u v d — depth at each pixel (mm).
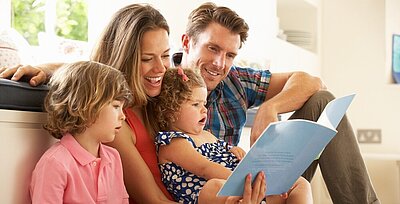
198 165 1830
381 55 5301
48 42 3029
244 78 2582
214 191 1707
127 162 1835
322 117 1696
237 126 2480
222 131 2430
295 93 2480
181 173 1875
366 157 4875
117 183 1728
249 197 1561
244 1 4184
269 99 2600
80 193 1569
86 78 1603
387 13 5305
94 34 3305
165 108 1957
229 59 2395
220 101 2465
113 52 1898
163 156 1898
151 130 1957
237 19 2369
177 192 1876
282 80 2629
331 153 2463
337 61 5453
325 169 2482
